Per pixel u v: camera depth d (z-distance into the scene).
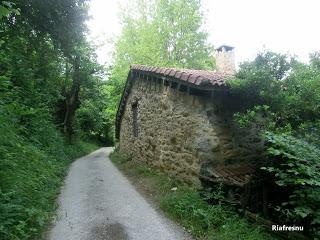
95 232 4.70
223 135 6.48
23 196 4.90
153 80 9.12
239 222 4.57
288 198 4.53
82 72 16.31
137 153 11.07
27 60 9.84
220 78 6.30
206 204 5.41
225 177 5.78
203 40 19.44
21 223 4.10
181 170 7.16
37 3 8.54
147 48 18.50
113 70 19.77
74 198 6.62
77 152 16.91
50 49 11.17
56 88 13.34
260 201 4.68
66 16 9.34
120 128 15.27
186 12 18.70
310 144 5.24
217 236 4.37
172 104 7.79
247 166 6.51
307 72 6.35
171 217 5.38
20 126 7.80
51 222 5.07
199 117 6.55
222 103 6.54
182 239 4.46
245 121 6.00
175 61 18.73
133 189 7.54
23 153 6.27
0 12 3.68
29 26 9.20
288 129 5.66
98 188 7.65
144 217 5.39
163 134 8.31
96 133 29.12
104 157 16.23
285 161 4.48
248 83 5.87
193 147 6.68
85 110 22.64
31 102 9.36
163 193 6.77
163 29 18.69
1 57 7.84
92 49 16.64
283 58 6.25
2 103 6.13
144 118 10.17
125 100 13.26
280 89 5.98
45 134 10.66
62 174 9.27
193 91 6.64
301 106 6.08
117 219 5.28
